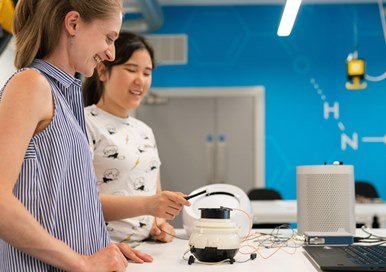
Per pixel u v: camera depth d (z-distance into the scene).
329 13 5.54
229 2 5.53
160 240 1.64
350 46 5.50
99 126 1.63
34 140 0.94
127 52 1.68
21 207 0.87
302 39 5.54
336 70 5.50
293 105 5.50
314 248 1.32
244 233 1.61
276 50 5.54
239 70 5.56
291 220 3.38
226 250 1.16
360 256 1.18
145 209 1.43
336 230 1.59
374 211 3.34
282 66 5.54
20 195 0.92
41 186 0.94
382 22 5.50
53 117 0.96
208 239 1.17
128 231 1.62
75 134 1.01
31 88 0.91
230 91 5.53
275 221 3.39
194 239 1.19
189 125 5.55
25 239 0.87
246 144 5.50
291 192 5.44
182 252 1.38
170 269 1.11
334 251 1.26
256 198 4.28
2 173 0.86
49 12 1.00
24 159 0.92
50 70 1.00
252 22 5.57
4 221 0.85
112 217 1.46
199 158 5.52
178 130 5.55
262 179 5.43
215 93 5.54
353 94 5.48
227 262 1.20
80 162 1.02
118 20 1.04
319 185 1.61
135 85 1.70
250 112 5.52
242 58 5.57
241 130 5.51
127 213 1.45
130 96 1.71
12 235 0.86
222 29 5.59
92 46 1.01
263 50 5.56
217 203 1.65
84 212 1.02
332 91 5.49
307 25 5.54
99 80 1.75
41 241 0.89
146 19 4.94
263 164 5.46
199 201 1.70
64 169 0.97
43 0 1.00
